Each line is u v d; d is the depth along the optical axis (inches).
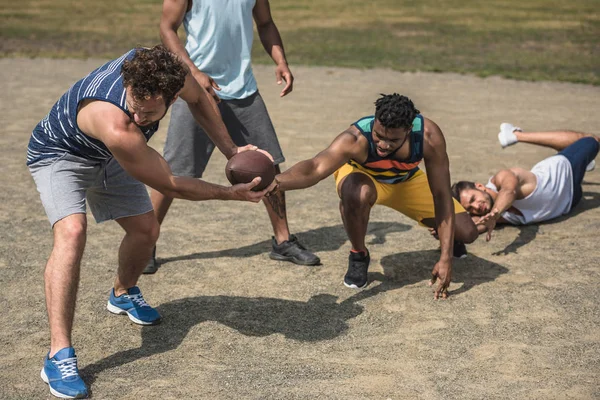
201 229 251.8
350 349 172.2
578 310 190.7
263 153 168.6
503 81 527.8
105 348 172.9
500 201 237.3
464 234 215.5
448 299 198.2
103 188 169.3
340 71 566.9
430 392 153.8
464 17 850.1
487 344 173.9
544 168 258.8
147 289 204.8
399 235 247.1
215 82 217.3
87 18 842.8
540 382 157.5
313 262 220.5
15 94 470.9
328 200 283.1
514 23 800.3
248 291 203.6
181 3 210.7
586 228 252.1
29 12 888.9
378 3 981.8
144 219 173.8
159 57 142.3
